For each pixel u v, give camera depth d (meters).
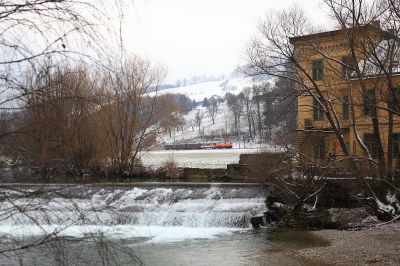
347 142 31.81
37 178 3.92
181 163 40.12
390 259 14.50
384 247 16.03
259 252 16.48
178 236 19.56
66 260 4.01
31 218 3.88
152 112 36.50
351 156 20.45
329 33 26.31
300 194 22.61
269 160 25.25
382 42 23.53
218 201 24.45
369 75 20.88
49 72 3.93
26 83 3.83
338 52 27.95
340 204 22.66
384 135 30.36
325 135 28.06
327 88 24.05
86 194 4.39
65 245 4.04
